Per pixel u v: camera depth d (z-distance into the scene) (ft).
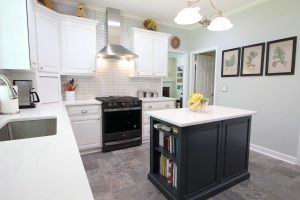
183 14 5.90
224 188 6.36
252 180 7.04
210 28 6.67
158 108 11.55
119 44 10.82
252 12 9.90
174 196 5.69
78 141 9.11
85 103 9.05
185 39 14.39
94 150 9.70
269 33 9.19
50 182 1.67
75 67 9.46
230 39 11.21
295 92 8.32
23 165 2.04
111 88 11.62
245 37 10.34
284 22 8.57
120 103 9.82
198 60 14.66
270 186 6.64
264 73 9.46
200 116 5.91
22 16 5.68
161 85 13.48
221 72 11.85
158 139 6.81
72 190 1.54
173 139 5.92
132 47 11.37
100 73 11.23
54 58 8.54
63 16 8.82
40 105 7.42
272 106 9.21
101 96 11.33
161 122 6.11
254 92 9.99
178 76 22.39
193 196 5.70
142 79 12.69
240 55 10.61
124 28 11.64
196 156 5.63
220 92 11.99
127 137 10.28
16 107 5.51
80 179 1.74
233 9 10.73
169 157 5.92
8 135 4.59
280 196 6.06
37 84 7.53
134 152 9.71
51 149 2.57
